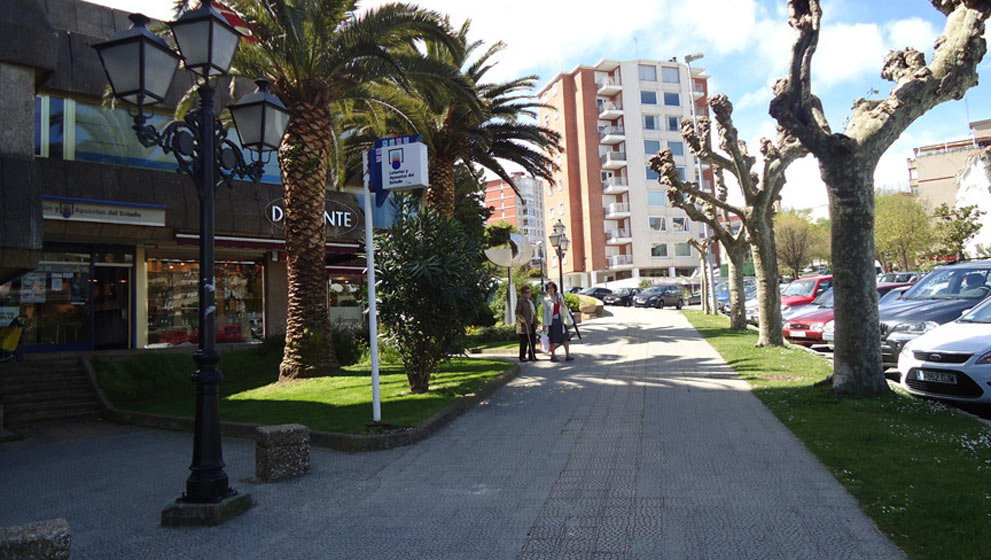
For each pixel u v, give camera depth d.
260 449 5.72
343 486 5.41
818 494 4.33
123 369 14.15
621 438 6.38
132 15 5.10
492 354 15.30
